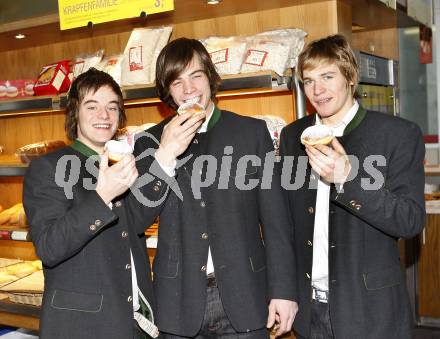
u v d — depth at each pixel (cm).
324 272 193
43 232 177
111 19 277
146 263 201
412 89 546
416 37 534
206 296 191
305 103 243
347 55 181
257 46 255
